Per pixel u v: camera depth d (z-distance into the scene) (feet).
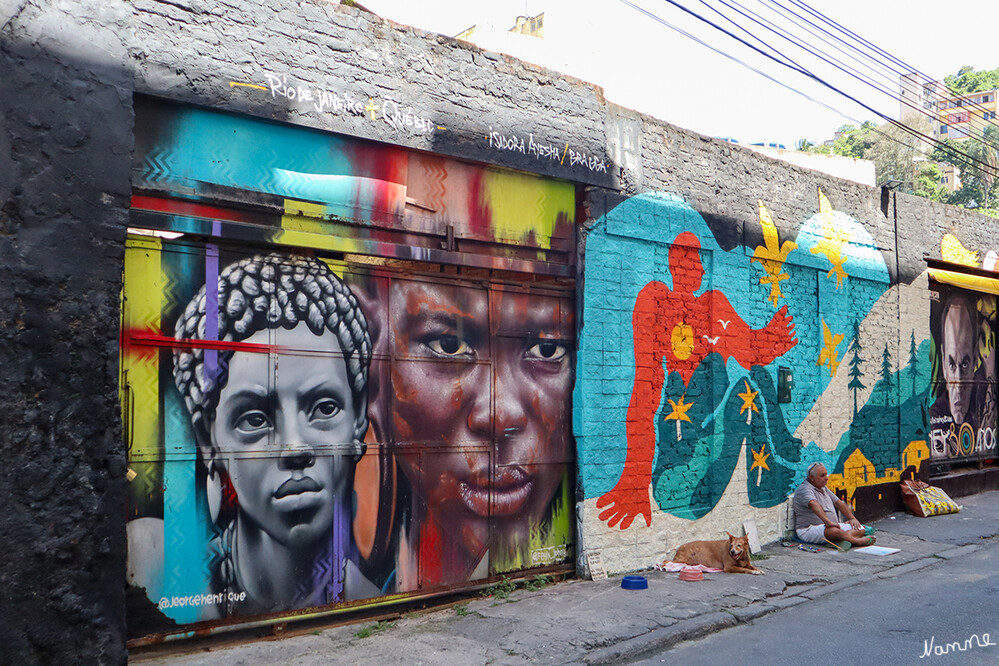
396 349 20.44
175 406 16.84
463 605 21.11
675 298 27.32
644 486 25.85
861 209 36.09
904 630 19.74
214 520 17.24
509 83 22.56
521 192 23.16
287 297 18.60
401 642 18.10
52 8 14.90
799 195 32.76
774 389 31.07
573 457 24.30
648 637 18.67
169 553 16.61
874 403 36.29
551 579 23.45
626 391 25.48
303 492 18.58
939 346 41.47
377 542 19.81
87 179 15.16
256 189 17.93
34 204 14.55
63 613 14.48
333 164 19.22
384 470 20.03
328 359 19.19
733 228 29.55
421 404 20.86
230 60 17.37
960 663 17.22
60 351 14.71
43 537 14.35
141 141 16.46
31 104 14.58
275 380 18.30
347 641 18.12
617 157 25.41
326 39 18.90
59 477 14.57
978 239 43.62
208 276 17.46
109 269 15.35
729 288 29.27
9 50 14.38
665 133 27.20
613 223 25.14
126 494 16.12
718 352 28.58
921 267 39.40
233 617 17.46
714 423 28.40
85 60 15.25
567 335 24.38
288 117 18.13
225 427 17.49
